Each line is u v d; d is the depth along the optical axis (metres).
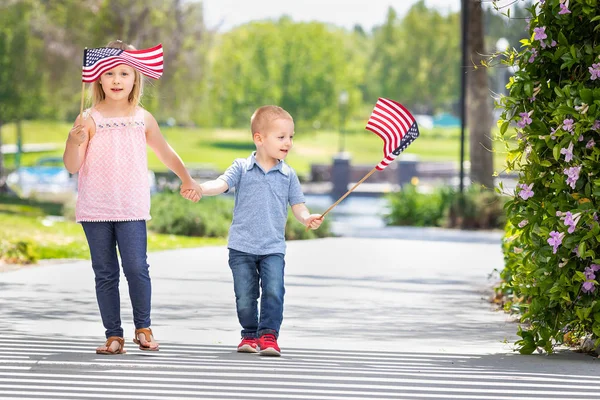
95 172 10.30
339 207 62.56
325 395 8.57
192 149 131.62
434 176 88.88
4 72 55.97
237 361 10.21
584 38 10.87
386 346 11.68
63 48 54.94
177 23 54.94
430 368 10.02
